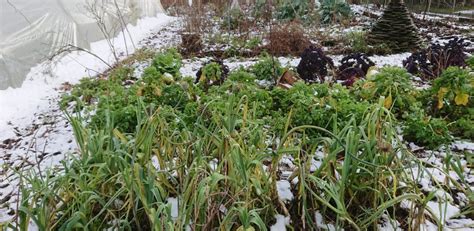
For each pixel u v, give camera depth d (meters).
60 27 6.89
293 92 3.10
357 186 1.78
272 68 4.20
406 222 1.79
